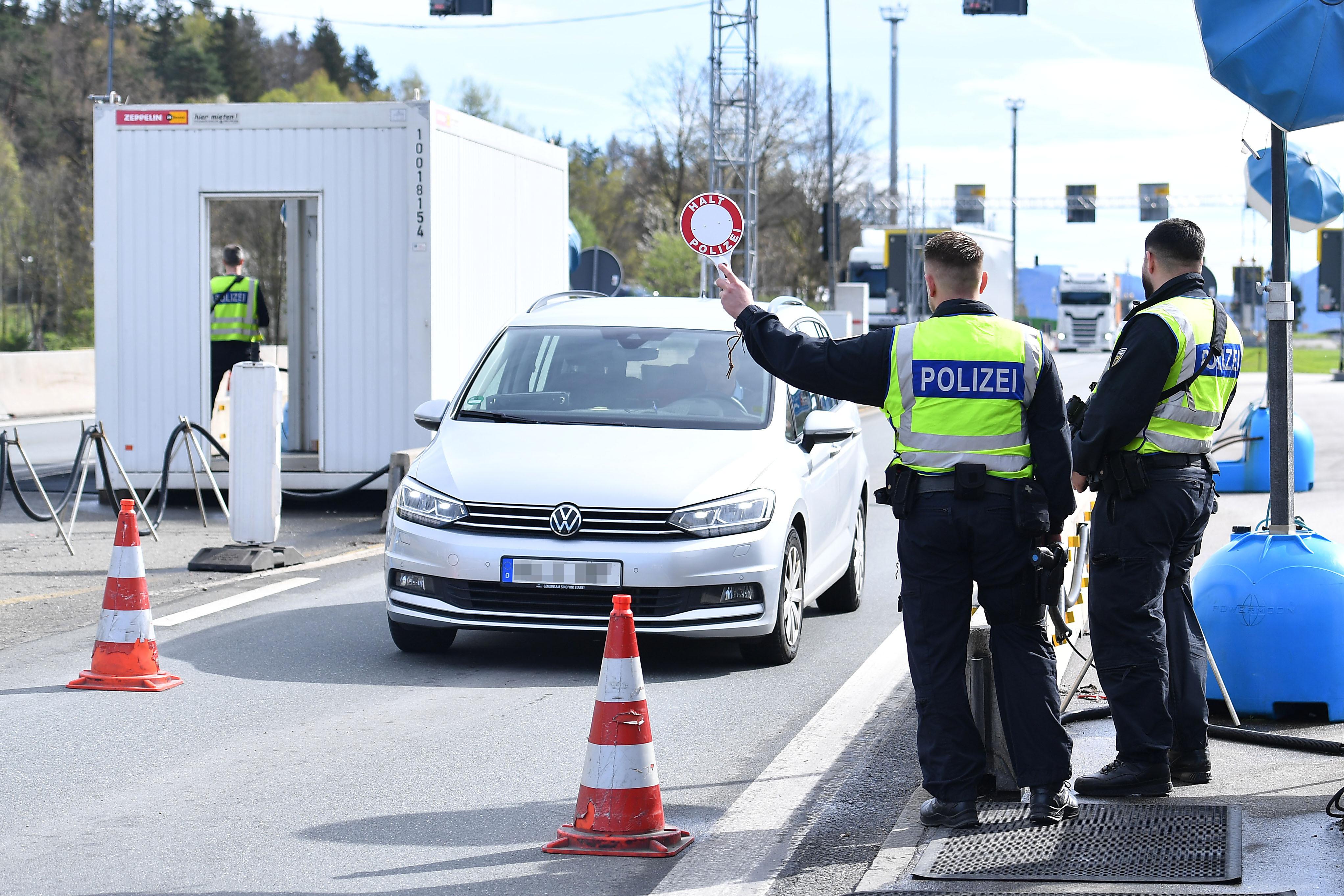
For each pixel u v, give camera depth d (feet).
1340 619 22.06
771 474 28.17
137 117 51.11
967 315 17.60
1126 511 18.52
